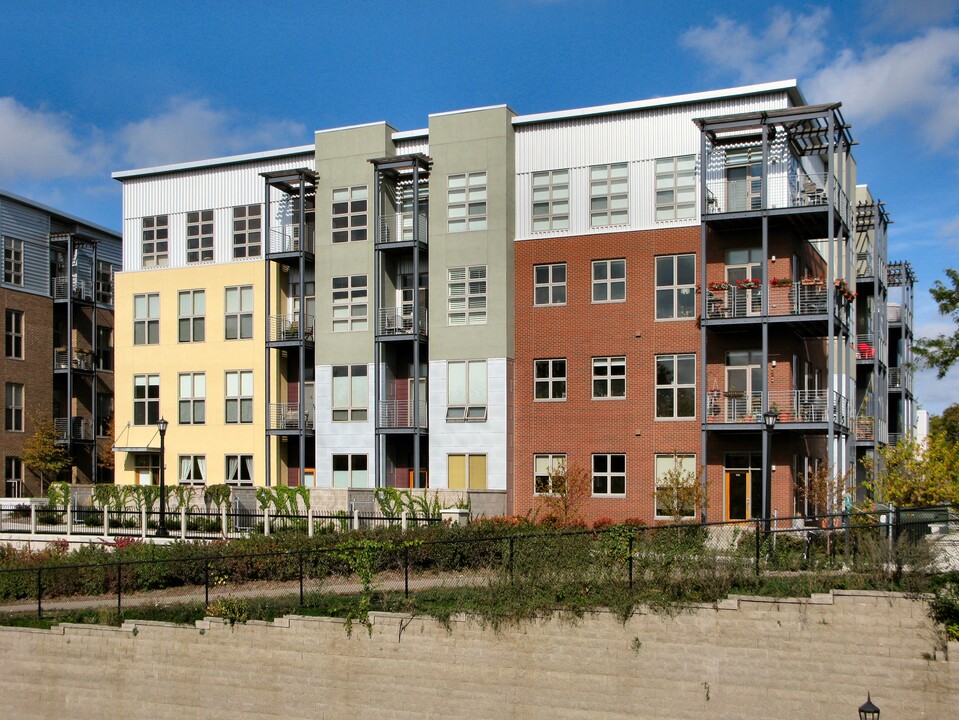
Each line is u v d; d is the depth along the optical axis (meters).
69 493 36.41
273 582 24.03
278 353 39.06
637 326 33.56
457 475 34.97
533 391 34.81
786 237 31.80
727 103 32.91
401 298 37.16
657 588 18.70
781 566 19.20
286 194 39.12
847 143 34.84
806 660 17.14
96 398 48.78
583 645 18.45
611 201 34.25
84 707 21.66
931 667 16.39
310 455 38.88
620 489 33.47
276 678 20.30
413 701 19.38
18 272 46.31
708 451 32.06
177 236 41.22
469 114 35.78
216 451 39.69
